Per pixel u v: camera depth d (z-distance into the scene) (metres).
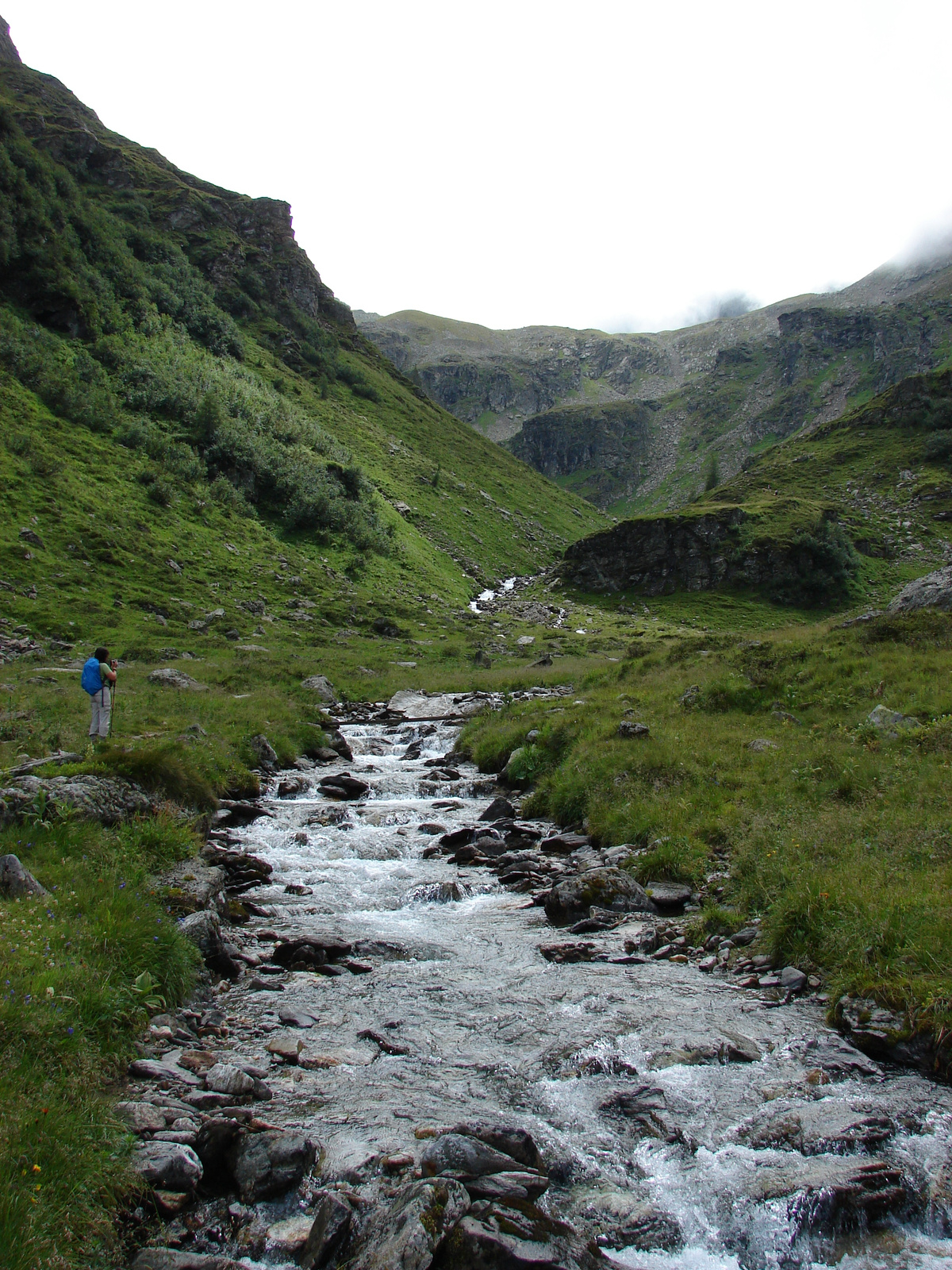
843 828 12.57
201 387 96.25
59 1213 4.91
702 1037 7.91
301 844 16.11
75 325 91.44
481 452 175.75
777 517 117.75
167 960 8.62
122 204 133.25
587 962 10.22
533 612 92.44
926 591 30.14
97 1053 6.74
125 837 12.07
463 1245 4.95
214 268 147.25
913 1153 6.19
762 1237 5.41
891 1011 7.98
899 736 16.98
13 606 48.72
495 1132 6.18
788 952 9.76
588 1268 4.97
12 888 8.91
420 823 18.16
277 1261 5.06
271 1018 8.52
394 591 82.50
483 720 28.70
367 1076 7.27
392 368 199.12
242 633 56.50
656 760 17.75
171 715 25.36
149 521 68.62
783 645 27.02
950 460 137.75
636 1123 6.55
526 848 15.92
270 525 84.44
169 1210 5.44
